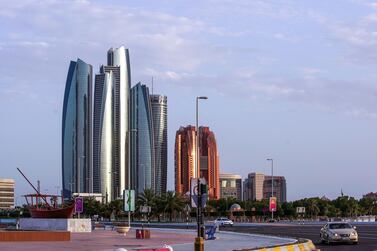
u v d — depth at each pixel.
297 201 171.88
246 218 143.75
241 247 35.78
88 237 49.72
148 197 140.38
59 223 62.53
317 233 60.97
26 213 169.12
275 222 123.00
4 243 39.03
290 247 31.05
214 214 160.00
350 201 187.25
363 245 40.09
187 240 44.94
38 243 39.28
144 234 47.69
